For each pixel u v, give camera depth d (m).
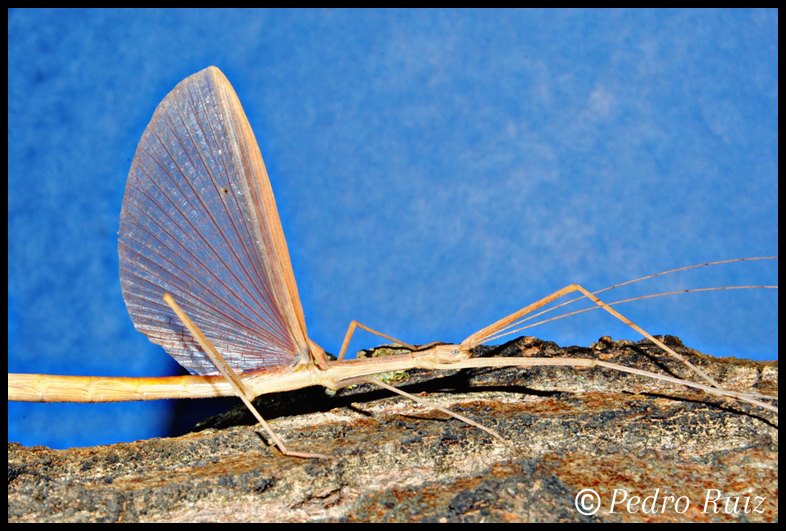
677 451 0.38
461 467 0.38
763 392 0.39
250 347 0.39
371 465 0.38
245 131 0.38
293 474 0.38
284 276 0.39
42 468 0.38
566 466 0.38
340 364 0.39
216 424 0.40
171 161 0.39
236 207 0.39
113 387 0.39
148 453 0.38
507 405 0.39
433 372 0.41
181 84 0.39
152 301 0.40
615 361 0.40
